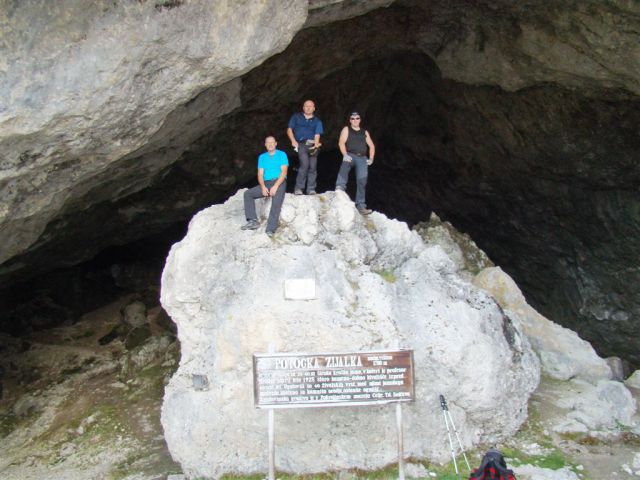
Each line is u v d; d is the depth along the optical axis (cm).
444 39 1214
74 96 682
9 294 1351
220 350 729
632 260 1345
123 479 779
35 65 648
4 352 1230
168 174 1260
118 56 683
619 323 1409
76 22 648
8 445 949
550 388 888
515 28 1092
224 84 950
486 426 768
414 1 1098
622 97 1134
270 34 766
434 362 737
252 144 1315
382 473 712
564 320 1545
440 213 1716
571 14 988
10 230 860
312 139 823
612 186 1300
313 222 763
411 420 730
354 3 925
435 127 1507
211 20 716
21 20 625
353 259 769
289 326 715
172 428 735
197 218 808
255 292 727
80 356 1220
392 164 1677
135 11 668
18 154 718
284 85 1212
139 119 775
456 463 718
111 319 1435
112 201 1129
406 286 783
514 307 984
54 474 835
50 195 829
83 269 1512
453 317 762
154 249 1608
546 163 1351
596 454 755
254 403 663
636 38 958
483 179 1516
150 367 1084
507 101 1294
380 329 725
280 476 716
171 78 750
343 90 1369
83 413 989
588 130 1229
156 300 1479
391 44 1248
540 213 1475
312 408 723
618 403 848
